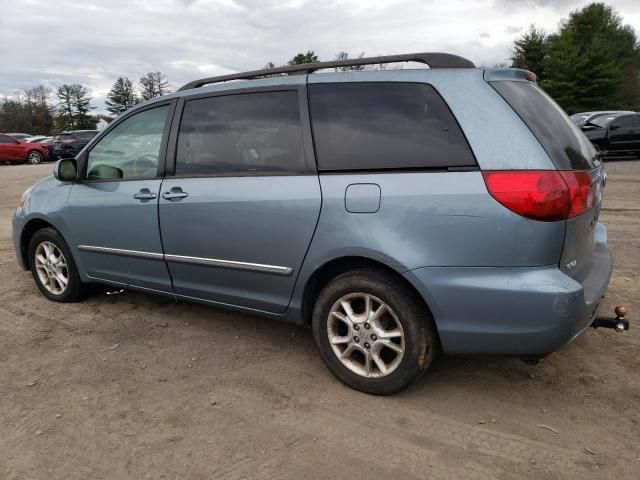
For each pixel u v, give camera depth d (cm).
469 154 269
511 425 276
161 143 377
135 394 313
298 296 322
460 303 270
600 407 290
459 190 266
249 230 329
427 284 273
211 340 386
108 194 404
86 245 428
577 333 269
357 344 305
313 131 313
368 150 294
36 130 8156
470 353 278
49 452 262
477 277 265
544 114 286
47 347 379
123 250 402
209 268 358
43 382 329
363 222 287
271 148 327
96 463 254
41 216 451
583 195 267
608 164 1602
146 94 8075
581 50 4738
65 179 421
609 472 240
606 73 4384
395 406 296
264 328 405
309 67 333
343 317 309
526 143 262
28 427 283
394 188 280
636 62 5106
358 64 321
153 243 381
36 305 464
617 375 322
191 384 324
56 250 462
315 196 302
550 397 301
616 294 457
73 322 423
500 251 260
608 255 337
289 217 312
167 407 299
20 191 1377
